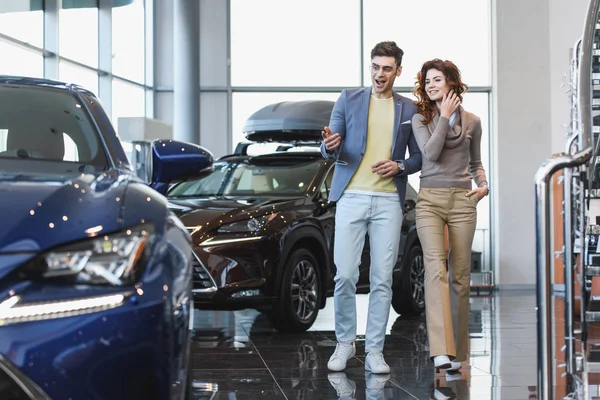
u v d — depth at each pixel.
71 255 1.76
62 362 1.66
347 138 4.42
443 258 4.33
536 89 13.80
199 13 13.40
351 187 4.42
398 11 14.16
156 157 2.77
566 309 2.91
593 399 3.47
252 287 5.70
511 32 13.80
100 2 12.23
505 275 13.76
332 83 14.12
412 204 7.55
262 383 4.15
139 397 1.75
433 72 4.26
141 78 13.73
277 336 6.07
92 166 2.44
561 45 13.50
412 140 4.45
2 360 1.62
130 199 1.99
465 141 4.33
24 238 1.75
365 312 8.41
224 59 13.95
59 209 1.85
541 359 2.62
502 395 3.79
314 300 6.31
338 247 4.45
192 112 13.23
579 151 2.69
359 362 4.83
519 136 13.77
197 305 5.70
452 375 4.35
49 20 10.74
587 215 3.79
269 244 5.80
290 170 6.75
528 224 13.75
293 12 14.09
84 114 2.76
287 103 7.48
